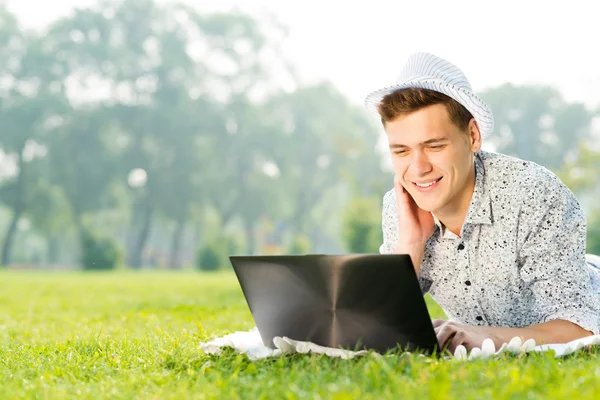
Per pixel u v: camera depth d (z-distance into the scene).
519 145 50.91
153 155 55.78
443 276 3.46
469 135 3.10
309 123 61.56
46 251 68.62
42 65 55.69
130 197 56.06
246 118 58.78
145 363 3.24
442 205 3.13
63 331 5.59
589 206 36.91
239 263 3.04
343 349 2.95
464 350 2.94
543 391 2.20
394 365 2.63
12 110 53.38
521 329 3.12
